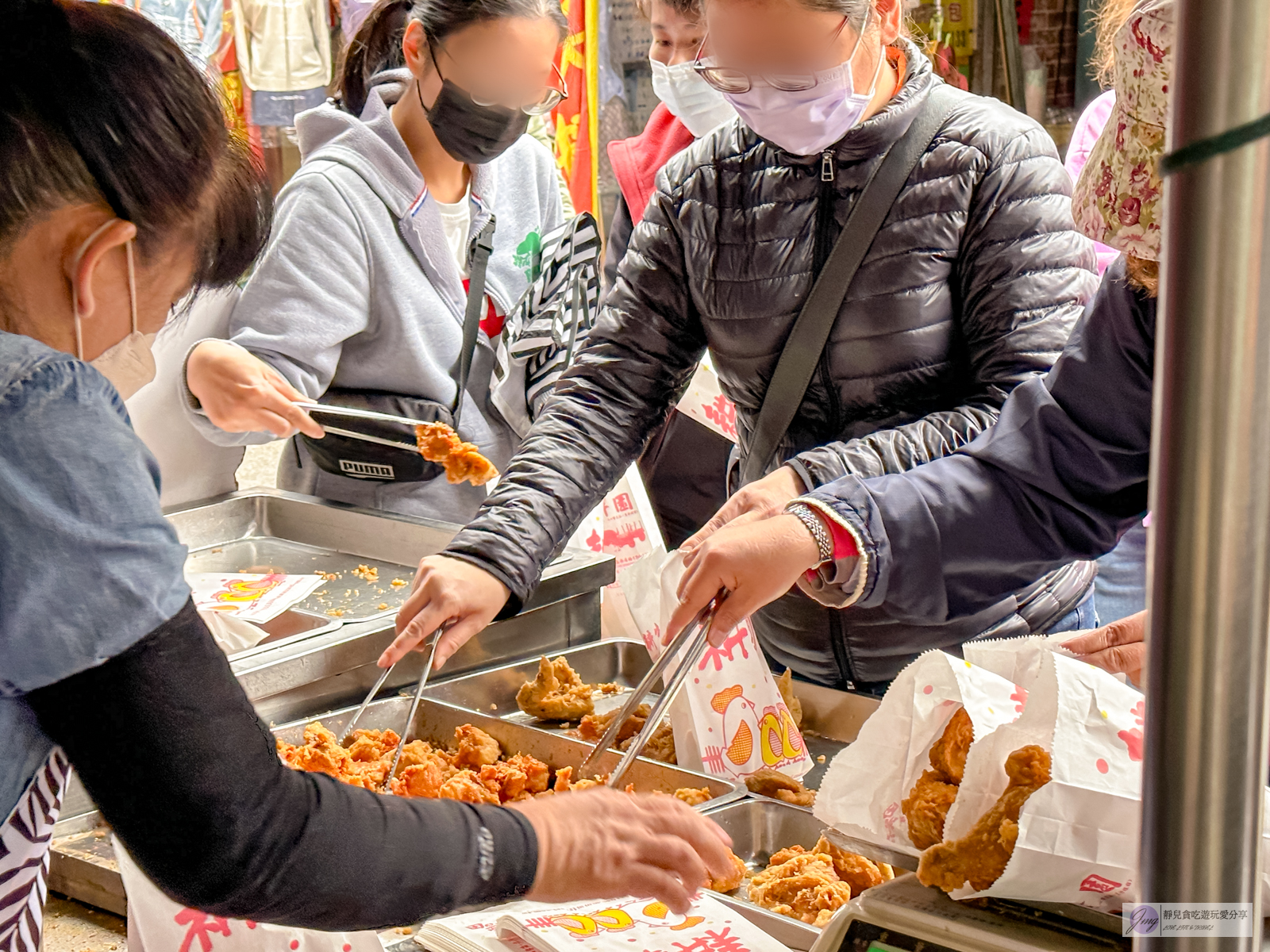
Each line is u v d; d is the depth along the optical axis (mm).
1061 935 920
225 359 2275
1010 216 1697
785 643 2014
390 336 2535
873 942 965
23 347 744
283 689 1781
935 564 1474
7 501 701
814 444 1892
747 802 1548
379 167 2469
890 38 1750
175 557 758
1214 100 487
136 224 784
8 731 744
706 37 1709
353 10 4594
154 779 729
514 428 2705
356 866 789
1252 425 511
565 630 2209
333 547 2527
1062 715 946
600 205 5320
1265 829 865
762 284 1839
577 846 873
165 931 1069
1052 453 1472
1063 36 5238
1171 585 535
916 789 1042
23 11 755
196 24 4605
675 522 2746
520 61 2375
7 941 873
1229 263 498
